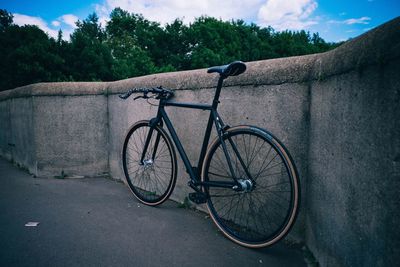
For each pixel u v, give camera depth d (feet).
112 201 9.11
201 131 8.07
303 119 5.81
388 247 3.07
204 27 152.15
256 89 6.58
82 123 12.05
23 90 12.83
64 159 12.09
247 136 6.88
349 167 4.00
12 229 6.93
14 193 9.89
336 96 4.42
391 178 3.02
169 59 148.46
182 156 7.68
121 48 107.76
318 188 5.25
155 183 9.89
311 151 5.58
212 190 7.90
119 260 5.61
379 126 3.23
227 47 157.79
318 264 5.29
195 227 7.22
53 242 6.28
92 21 171.94
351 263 3.96
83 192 10.05
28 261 5.50
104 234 6.72
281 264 5.53
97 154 12.28
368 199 3.49
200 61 140.26
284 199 6.25
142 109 10.09
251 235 6.78
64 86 11.86
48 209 8.33
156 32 151.74
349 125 3.99
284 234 5.65
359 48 3.61
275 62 6.27
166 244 6.29
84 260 5.58
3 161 16.17
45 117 11.93
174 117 8.87
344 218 4.17
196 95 7.98
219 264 5.53
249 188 6.14
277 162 6.31
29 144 12.90
